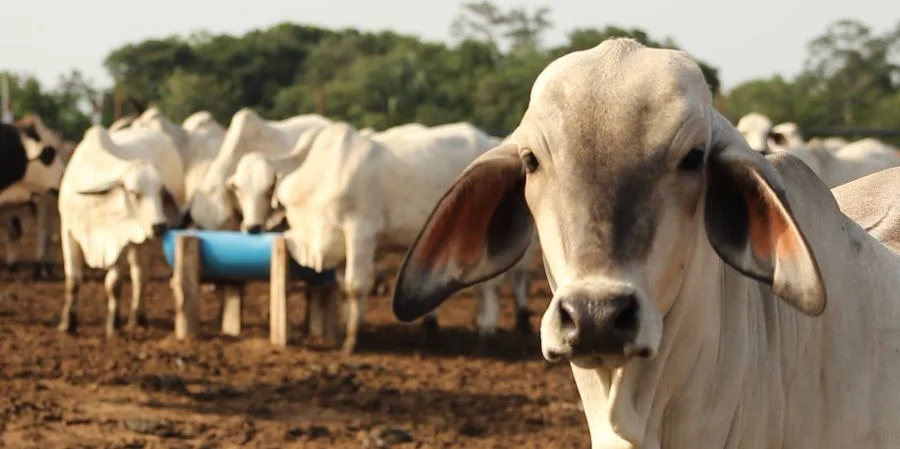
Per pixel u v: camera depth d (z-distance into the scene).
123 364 10.90
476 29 62.66
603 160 3.29
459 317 14.76
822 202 3.93
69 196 12.73
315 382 10.30
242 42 61.09
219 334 12.71
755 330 3.78
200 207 14.78
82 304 15.03
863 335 3.89
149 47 59.50
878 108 45.75
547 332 3.16
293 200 12.05
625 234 3.22
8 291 16.09
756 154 3.49
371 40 61.66
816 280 3.23
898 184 4.66
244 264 12.18
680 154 3.31
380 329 13.48
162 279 17.88
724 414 3.65
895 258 4.15
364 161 11.92
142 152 15.27
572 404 9.62
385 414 9.16
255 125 15.23
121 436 8.28
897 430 3.85
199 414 9.03
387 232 12.07
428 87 46.91
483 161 3.62
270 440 8.27
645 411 3.48
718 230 3.44
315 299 12.88
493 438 8.45
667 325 3.46
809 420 3.84
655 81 3.37
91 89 53.12
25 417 8.70
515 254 3.73
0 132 17.94
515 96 43.03
